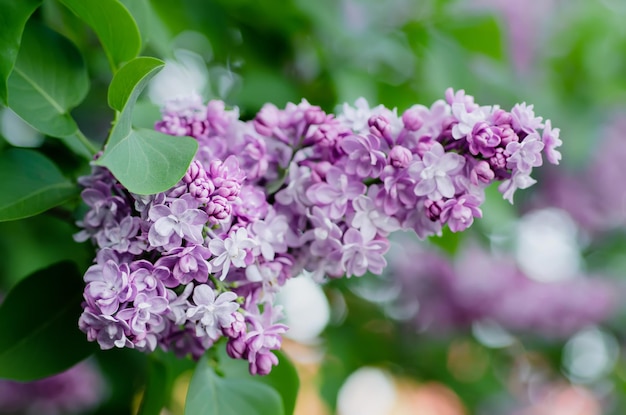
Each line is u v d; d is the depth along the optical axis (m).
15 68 0.71
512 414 1.56
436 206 0.67
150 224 0.65
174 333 0.69
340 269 0.70
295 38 0.96
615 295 1.48
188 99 0.70
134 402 1.03
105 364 1.00
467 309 1.38
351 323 1.32
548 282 1.45
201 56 0.98
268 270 0.68
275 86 0.92
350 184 0.68
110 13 0.70
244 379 0.72
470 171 0.67
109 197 0.67
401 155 0.67
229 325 0.66
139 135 0.66
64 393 1.00
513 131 0.67
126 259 0.65
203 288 0.65
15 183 0.71
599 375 1.64
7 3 0.68
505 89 1.07
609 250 1.51
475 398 1.52
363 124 0.69
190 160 0.64
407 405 1.52
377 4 1.00
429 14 1.00
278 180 0.70
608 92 1.21
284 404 0.76
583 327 1.46
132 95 0.65
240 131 0.70
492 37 1.01
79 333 0.72
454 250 0.94
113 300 0.64
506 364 1.58
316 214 0.68
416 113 0.68
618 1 1.27
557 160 0.67
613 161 1.27
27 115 0.71
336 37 0.95
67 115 0.72
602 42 1.23
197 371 0.71
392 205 0.68
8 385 0.99
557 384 1.65
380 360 1.40
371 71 0.99
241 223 0.66
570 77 1.24
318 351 1.28
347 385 1.32
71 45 0.73
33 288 0.72
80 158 0.75
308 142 0.69
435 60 0.98
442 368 1.48
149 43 0.84
